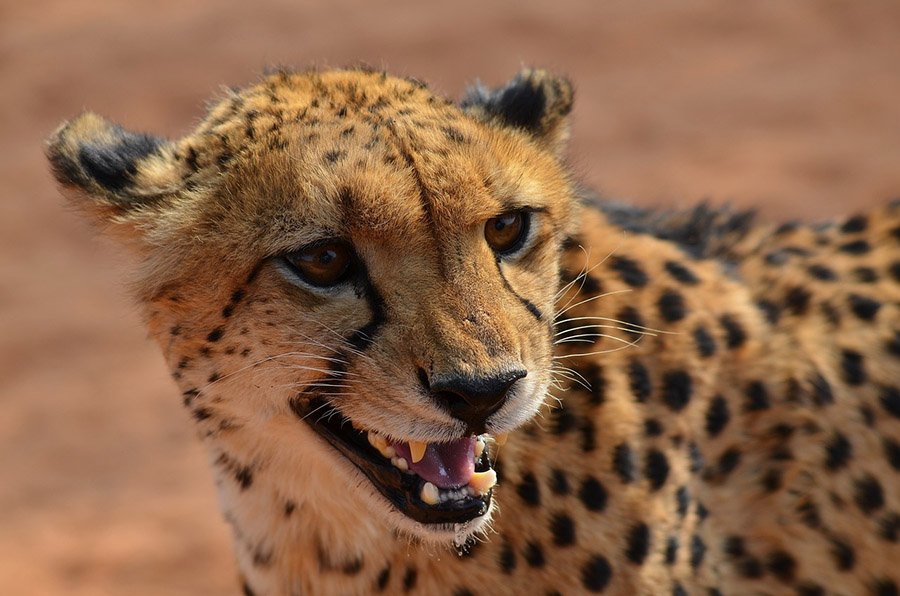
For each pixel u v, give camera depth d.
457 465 7.00
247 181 7.07
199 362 7.29
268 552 7.81
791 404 8.09
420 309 6.80
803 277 8.52
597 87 26.47
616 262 7.91
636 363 7.70
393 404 6.84
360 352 6.90
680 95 25.77
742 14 28.81
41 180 24.78
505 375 6.63
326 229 6.84
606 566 7.45
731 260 8.66
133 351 19.28
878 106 24.19
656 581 7.52
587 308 7.67
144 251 7.37
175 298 7.21
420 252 6.85
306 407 7.25
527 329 6.94
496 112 7.87
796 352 8.17
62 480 16.19
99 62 29.08
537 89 8.07
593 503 7.44
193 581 13.98
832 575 8.19
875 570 8.23
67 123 7.80
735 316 8.12
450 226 6.86
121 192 7.40
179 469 16.27
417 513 7.00
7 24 31.72
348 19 30.48
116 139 7.70
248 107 7.52
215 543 14.57
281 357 7.05
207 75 28.03
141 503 15.53
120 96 27.44
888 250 8.78
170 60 28.91
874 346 8.34
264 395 7.18
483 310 6.77
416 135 7.04
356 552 7.58
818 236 9.02
